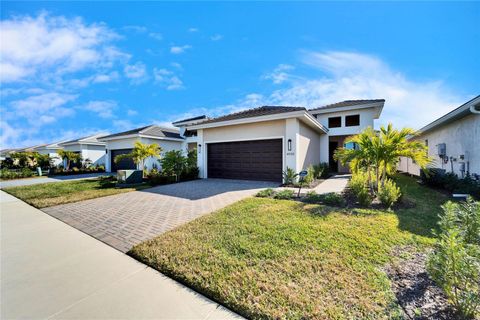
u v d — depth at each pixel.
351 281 2.74
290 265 3.14
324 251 3.50
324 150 18.45
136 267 3.37
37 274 3.19
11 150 41.00
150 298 2.63
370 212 5.50
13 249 4.06
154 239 4.26
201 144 14.59
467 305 2.09
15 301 2.61
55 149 31.27
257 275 2.93
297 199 7.32
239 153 13.15
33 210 7.15
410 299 2.42
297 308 2.33
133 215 6.11
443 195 8.12
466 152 9.01
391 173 7.72
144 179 14.16
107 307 2.48
